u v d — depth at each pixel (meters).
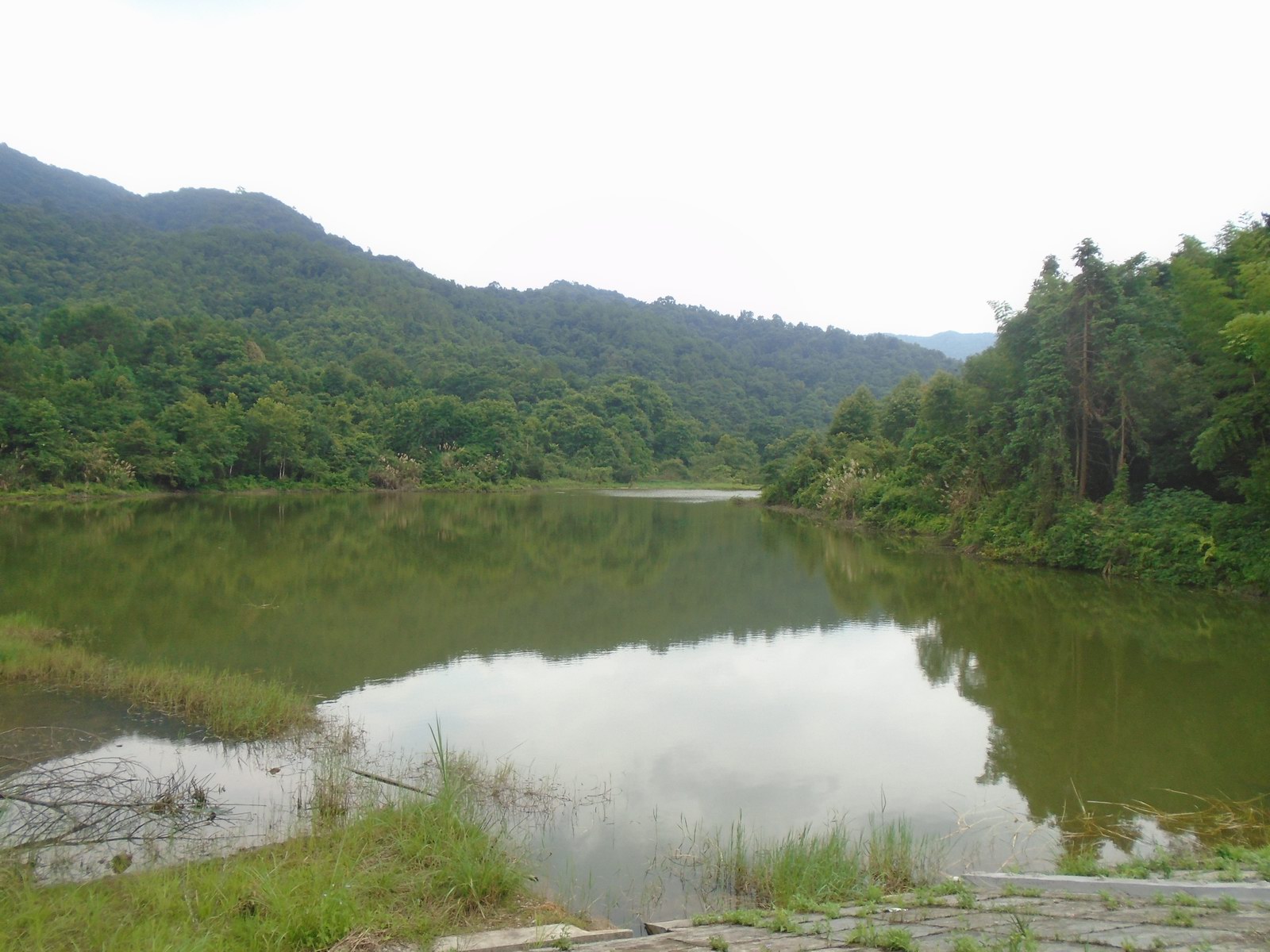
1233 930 4.32
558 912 6.15
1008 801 9.19
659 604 20.88
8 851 6.79
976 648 16.31
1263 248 23.03
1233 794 9.36
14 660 12.54
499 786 9.20
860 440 56.97
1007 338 31.73
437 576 24.08
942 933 4.86
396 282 147.38
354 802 8.27
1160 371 25.12
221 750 9.96
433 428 79.88
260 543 30.22
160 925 5.12
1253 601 20.16
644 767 10.08
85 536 30.41
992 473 30.94
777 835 8.19
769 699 13.05
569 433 91.31
